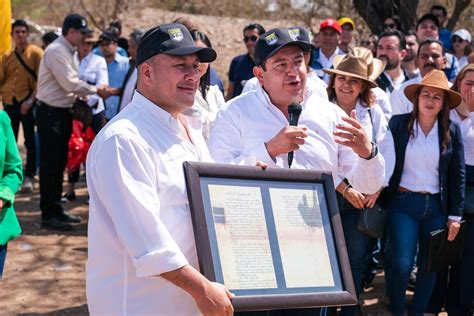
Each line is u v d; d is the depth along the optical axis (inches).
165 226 132.0
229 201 135.9
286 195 143.1
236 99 179.8
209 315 125.8
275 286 135.0
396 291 246.1
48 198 379.9
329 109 181.9
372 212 237.9
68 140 380.8
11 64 468.4
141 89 137.0
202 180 134.2
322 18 642.8
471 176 253.4
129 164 128.3
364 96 248.7
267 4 721.6
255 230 136.6
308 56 181.8
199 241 129.6
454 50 453.7
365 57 250.2
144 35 136.5
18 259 326.6
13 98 467.8
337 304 139.7
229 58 751.1
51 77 371.2
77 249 346.3
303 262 139.9
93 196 133.9
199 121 147.1
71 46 370.9
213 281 128.7
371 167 168.4
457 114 258.4
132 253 126.6
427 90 243.9
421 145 246.1
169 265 125.2
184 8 811.4
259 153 163.5
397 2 552.1
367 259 286.4
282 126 174.4
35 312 268.5
